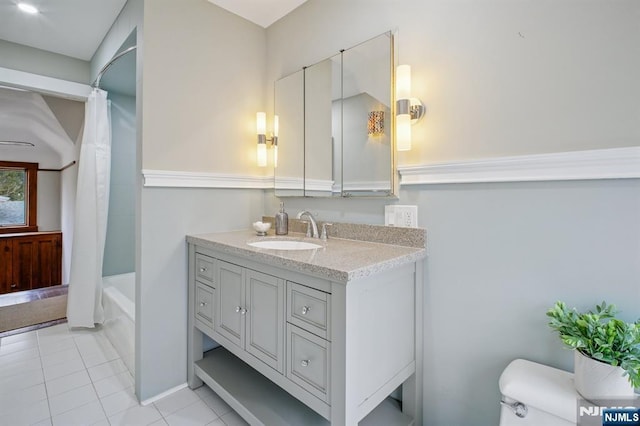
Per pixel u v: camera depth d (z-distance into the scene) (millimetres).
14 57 2467
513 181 1206
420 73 1452
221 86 2006
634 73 974
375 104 1607
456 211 1362
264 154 2172
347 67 1731
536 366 1116
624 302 1009
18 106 3496
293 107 2041
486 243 1284
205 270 1733
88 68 2826
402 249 1461
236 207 2115
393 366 1290
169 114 1770
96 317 2631
